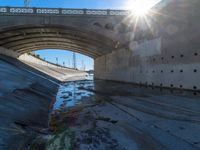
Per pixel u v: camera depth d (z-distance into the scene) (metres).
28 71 42.78
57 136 9.74
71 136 9.80
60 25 40.84
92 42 55.16
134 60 44.41
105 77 69.31
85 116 15.43
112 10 42.50
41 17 40.00
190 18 27.89
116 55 56.62
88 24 42.03
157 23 34.81
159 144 9.39
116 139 9.83
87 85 47.16
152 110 17.27
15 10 39.38
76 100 24.66
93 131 10.88
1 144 7.60
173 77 31.09
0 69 27.52
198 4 26.84
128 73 48.00
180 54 29.61
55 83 46.53
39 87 27.77
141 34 40.53
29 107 15.59
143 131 11.34
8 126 9.73
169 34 31.84
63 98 26.39
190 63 27.84
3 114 11.03
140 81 41.56
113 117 14.98
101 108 18.92
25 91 20.36
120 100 23.53
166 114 15.62
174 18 30.81
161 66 34.03
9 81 21.66
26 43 59.84
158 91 29.77
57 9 40.41
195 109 16.94
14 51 65.50
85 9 41.53
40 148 8.41
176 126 12.38
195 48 27.06
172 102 20.47
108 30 43.09
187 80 28.38
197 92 26.28
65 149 8.33
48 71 76.19
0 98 13.76
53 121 14.11
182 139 10.09
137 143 9.44
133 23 42.88
